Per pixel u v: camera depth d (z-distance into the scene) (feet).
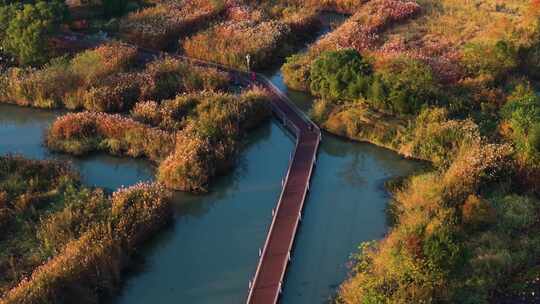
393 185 102.06
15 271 79.41
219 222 95.45
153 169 107.34
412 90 117.29
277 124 124.47
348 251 87.45
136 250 86.84
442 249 71.92
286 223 90.48
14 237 86.74
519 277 75.72
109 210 89.15
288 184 99.96
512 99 114.62
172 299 79.87
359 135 114.73
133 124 112.06
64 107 128.67
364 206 97.81
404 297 69.51
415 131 111.65
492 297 72.79
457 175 93.86
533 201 90.84
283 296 79.05
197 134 108.06
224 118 115.03
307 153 109.09
